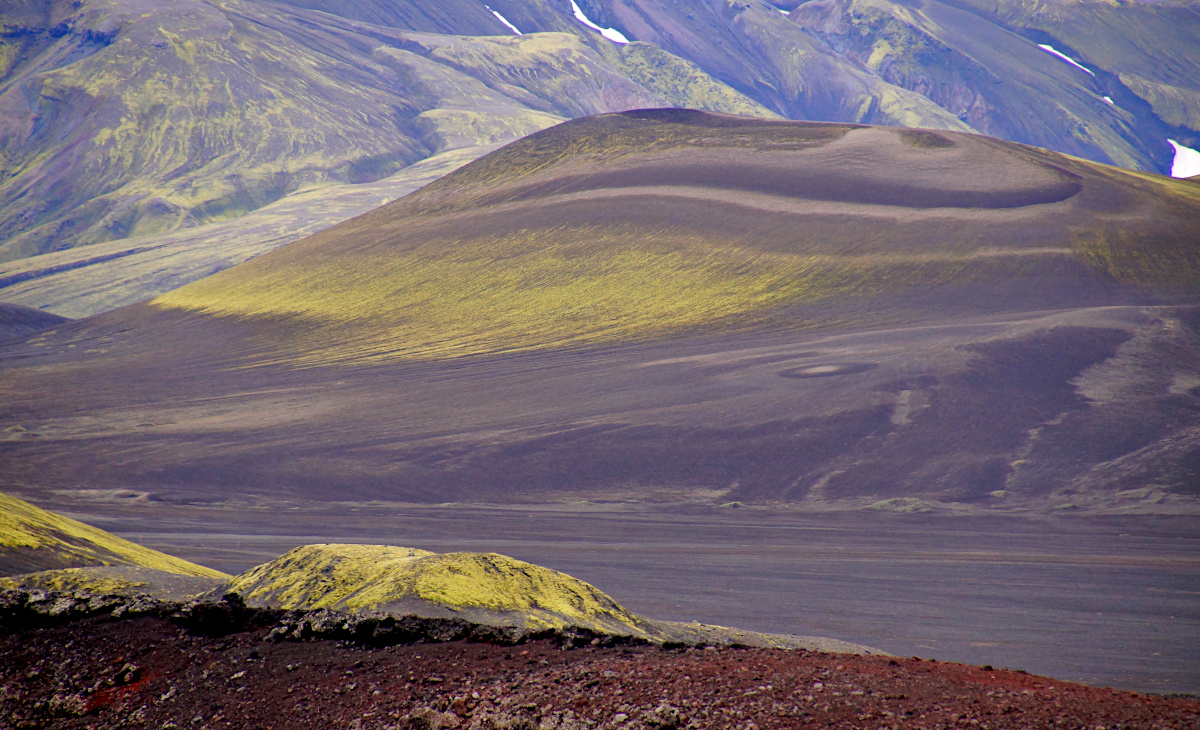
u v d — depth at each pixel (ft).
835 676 24.20
